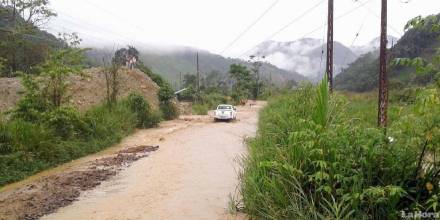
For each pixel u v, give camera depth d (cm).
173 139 1992
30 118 1517
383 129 573
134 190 955
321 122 603
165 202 833
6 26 4034
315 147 573
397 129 532
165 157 1434
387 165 527
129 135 2184
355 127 581
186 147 1686
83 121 1738
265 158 766
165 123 2927
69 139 1576
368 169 527
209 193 889
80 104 2441
